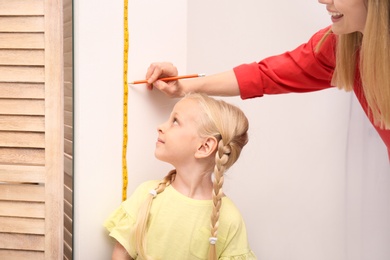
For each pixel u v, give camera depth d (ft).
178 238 3.26
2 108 3.24
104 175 3.36
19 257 3.35
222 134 3.21
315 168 4.33
